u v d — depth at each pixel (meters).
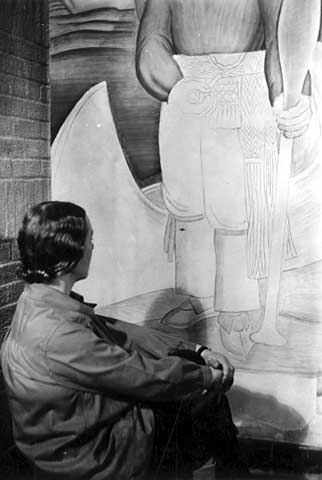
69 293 1.56
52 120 2.75
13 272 2.51
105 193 2.69
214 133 2.51
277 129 2.43
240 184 2.49
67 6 2.66
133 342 1.75
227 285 2.54
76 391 1.43
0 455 2.47
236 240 2.52
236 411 2.56
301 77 2.39
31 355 1.42
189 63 2.52
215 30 2.47
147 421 1.55
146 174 2.62
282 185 2.44
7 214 2.47
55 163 2.76
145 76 2.59
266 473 2.45
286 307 2.48
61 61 2.70
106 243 2.71
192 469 1.72
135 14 2.58
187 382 1.52
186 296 2.60
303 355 2.47
